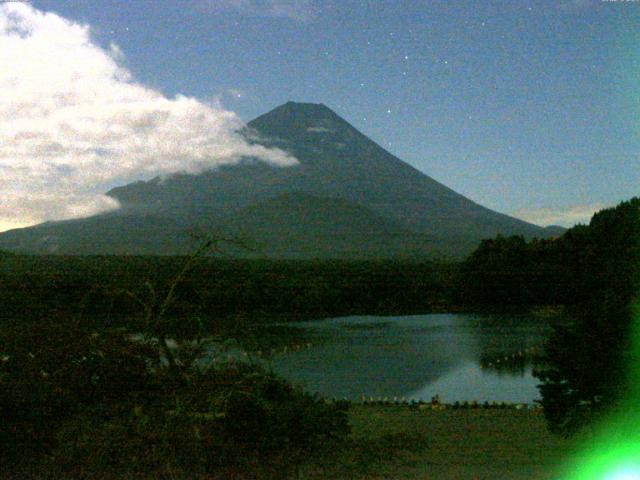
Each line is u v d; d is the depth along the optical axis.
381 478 11.49
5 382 10.77
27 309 34.00
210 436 10.67
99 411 11.13
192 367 12.22
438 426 21.56
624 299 19.34
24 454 10.55
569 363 18.44
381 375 44.88
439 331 69.94
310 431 11.40
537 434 19.92
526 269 83.06
